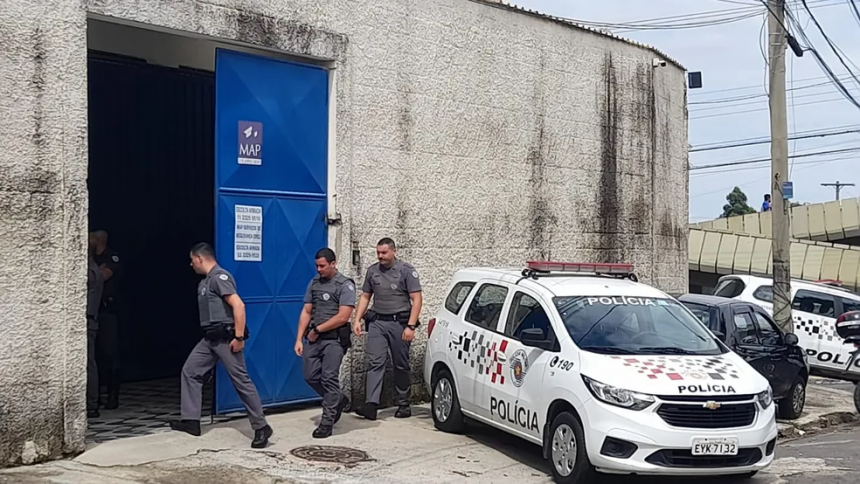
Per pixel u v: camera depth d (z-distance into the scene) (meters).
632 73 15.23
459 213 12.20
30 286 7.75
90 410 9.90
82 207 8.09
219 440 8.91
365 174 10.98
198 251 8.70
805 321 16.14
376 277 10.22
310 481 7.58
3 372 7.57
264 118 10.06
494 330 9.24
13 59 7.66
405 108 11.45
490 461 8.68
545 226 13.55
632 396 7.44
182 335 13.44
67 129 7.99
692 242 33.12
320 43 10.37
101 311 10.48
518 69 13.10
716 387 7.62
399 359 10.30
